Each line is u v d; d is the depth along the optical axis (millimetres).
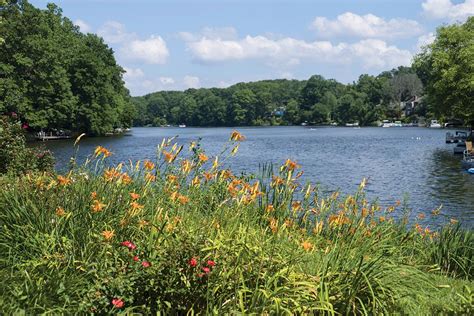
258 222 6223
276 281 4246
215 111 188875
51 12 76000
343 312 4457
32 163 11453
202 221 5191
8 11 56312
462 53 46000
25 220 5008
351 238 6168
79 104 74625
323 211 7012
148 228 4801
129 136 86625
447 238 7879
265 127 169125
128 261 4121
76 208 5145
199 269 4102
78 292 4016
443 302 5359
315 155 46219
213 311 3965
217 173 6617
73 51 75375
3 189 5832
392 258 5906
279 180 6785
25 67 57688
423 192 23047
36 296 3877
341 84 196000
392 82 157125
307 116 174500
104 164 6410
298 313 4234
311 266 5027
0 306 3660
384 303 4648
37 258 4469
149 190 5738
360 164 37312
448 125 113125
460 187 24469
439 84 47500
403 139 72625
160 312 4008
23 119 60812
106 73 77625
